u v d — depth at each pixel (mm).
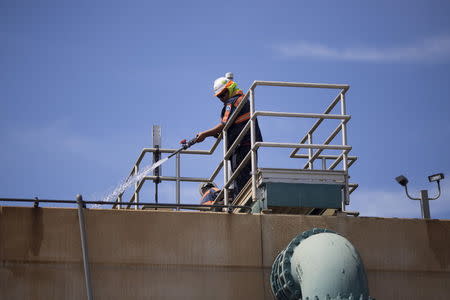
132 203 12367
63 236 11992
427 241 13039
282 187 13148
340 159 14977
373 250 12859
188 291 12133
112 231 12156
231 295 12227
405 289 12773
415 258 12930
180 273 12172
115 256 12062
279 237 12609
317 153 14945
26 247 11844
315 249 11656
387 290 12734
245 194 14000
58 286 11773
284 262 11977
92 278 11914
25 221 11945
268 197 13055
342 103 13906
